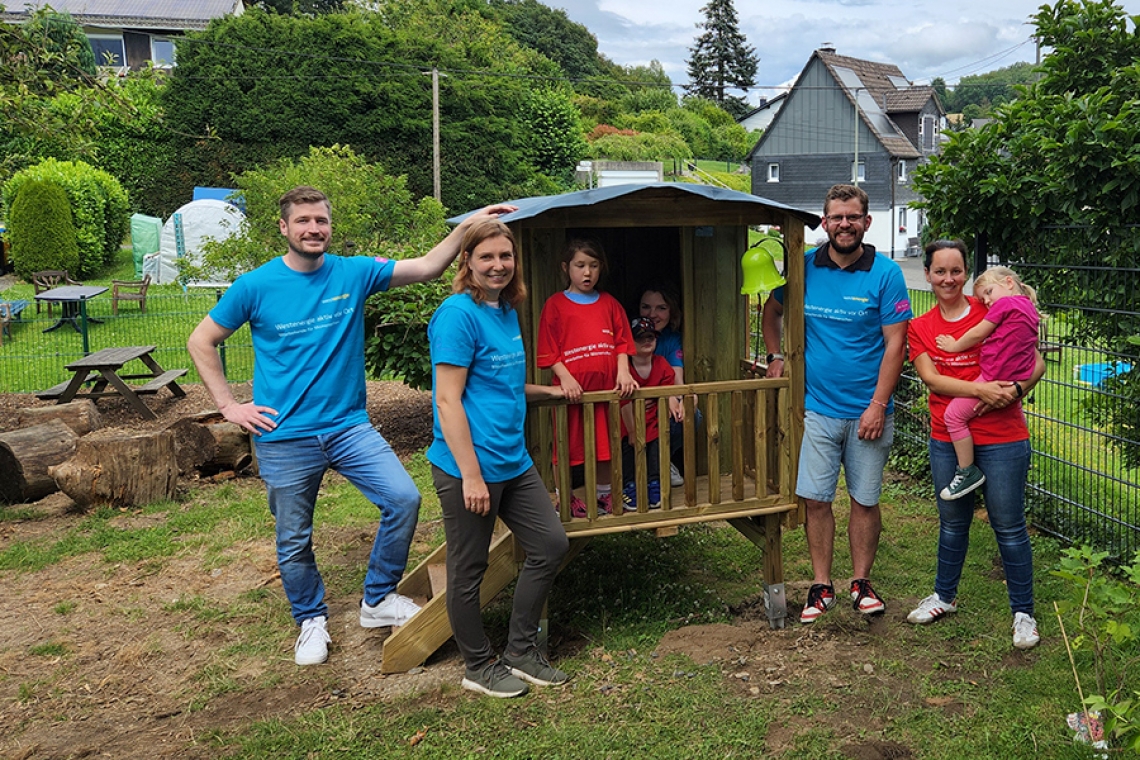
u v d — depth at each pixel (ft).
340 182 39.91
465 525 12.27
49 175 69.72
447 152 103.50
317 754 11.32
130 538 20.25
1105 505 17.97
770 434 14.52
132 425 32.78
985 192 17.57
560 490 13.38
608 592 15.98
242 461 25.71
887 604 15.20
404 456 27.50
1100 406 18.16
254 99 93.71
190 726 12.23
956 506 13.88
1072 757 10.55
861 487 14.39
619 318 13.75
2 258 74.13
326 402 13.93
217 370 13.74
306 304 13.75
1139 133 15.01
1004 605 14.87
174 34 127.75
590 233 16.16
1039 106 17.94
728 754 10.95
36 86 32.09
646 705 12.07
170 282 67.05
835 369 13.99
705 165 200.95
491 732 11.60
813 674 12.83
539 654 12.97
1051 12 20.26
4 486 23.68
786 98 151.84
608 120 215.72
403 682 13.14
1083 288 17.51
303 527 14.16
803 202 153.07
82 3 127.34
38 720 12.57
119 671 13.98
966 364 13.39
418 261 14.44
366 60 98.43
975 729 11.30
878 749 10.98
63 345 48.73
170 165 91.71
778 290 14.65
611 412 13.41
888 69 168.86
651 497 14.84
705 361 15.62
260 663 14.02
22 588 17.70
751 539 14.83
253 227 40.78
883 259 13.82
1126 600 9.98
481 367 12.05
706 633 14.15
